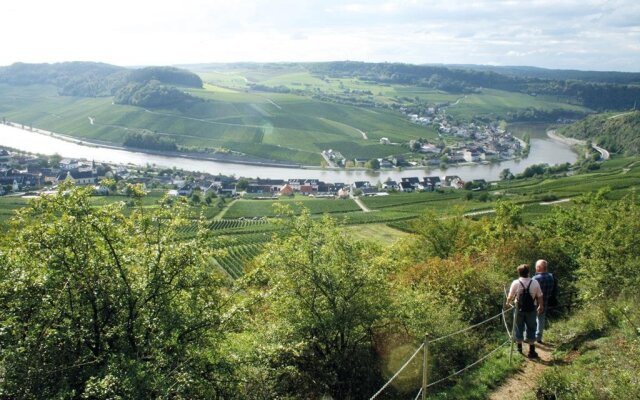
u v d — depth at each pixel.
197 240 12.70
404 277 20.91
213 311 12.12
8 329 9.98
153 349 10.66
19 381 9.30
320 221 16.44
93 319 10.93
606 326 13.34
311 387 14.18
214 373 11.50
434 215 38.00
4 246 11.55
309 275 14.58
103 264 11.31
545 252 23.06
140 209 13.05
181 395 10.45
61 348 10.53
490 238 31.80
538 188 143.50
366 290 14.79
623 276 17.09
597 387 9.59
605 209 27.94
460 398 11.37
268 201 144.12
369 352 15.35
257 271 13.93
